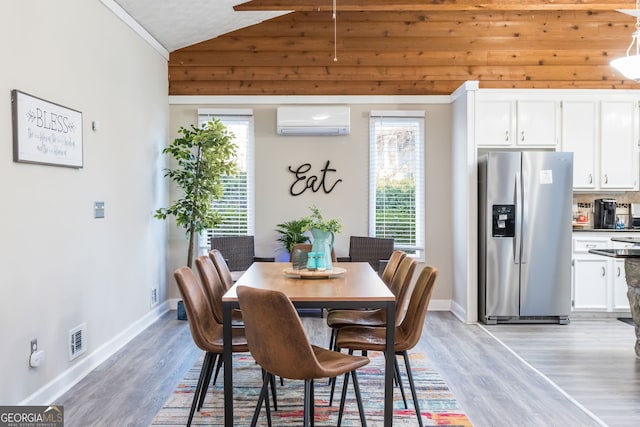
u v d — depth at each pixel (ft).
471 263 15.67
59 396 9.46
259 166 17.60
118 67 12.71
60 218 9.68
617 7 14.80
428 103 17.60
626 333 14.25
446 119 17.63
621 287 16.06
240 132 17.57
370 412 8.76
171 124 17.43
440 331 14.56
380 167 17.69
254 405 9.10
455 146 17.06
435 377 10.52
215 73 17.34
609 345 13.02
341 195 17.65
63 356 9.77
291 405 9.10
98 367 11.14
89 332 10.94
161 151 16.43
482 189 15.70
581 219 17.62
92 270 11.10
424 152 17.66
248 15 16.08
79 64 10.52
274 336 6.40
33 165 8.74
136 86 14.06
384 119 17.54
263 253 17.62
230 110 17.38
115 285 12.46
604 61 17.31
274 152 17.60
